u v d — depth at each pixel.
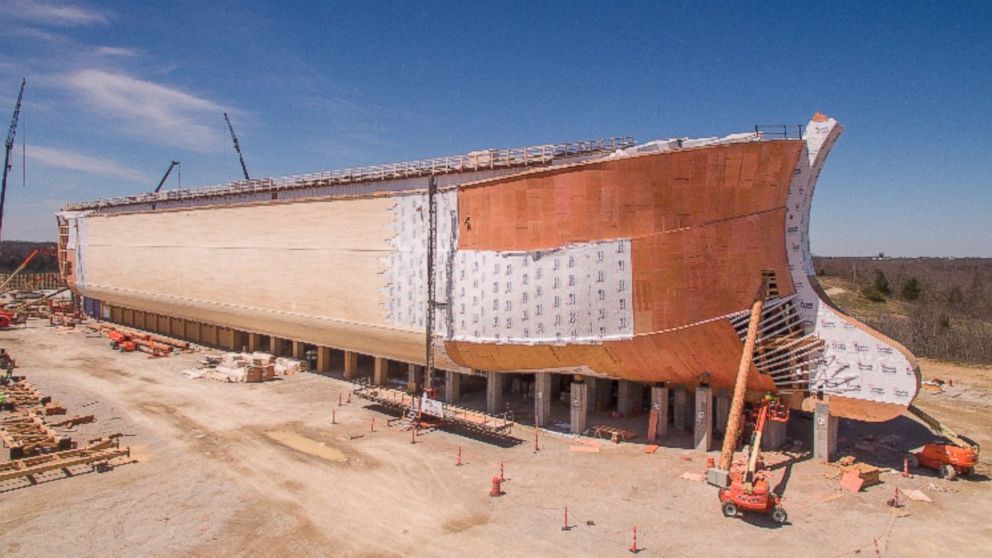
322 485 25.03
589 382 36.03
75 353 56.72
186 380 45.00
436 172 39.22
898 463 27.81
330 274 43.44
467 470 26.72
